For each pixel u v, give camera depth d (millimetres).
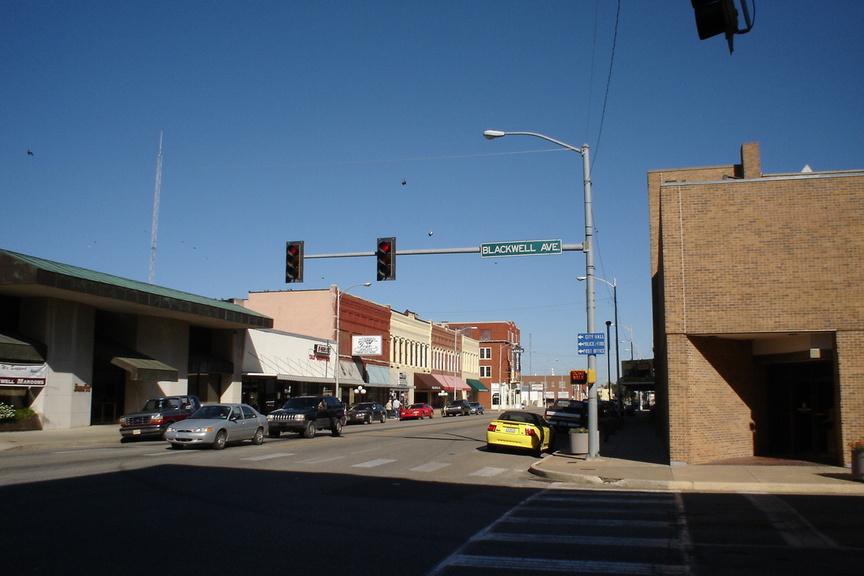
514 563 8141
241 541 8914
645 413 88125
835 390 18500
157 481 14336
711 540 9586
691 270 19344
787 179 18906
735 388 21281
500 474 18422
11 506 10852
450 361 86625
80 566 7422
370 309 61656
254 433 24766
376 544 9016
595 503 13219
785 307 18547
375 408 48375
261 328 42531
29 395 28875
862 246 18234
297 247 20922
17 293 28594
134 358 33719
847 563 8266
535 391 135750
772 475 16797
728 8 7973
